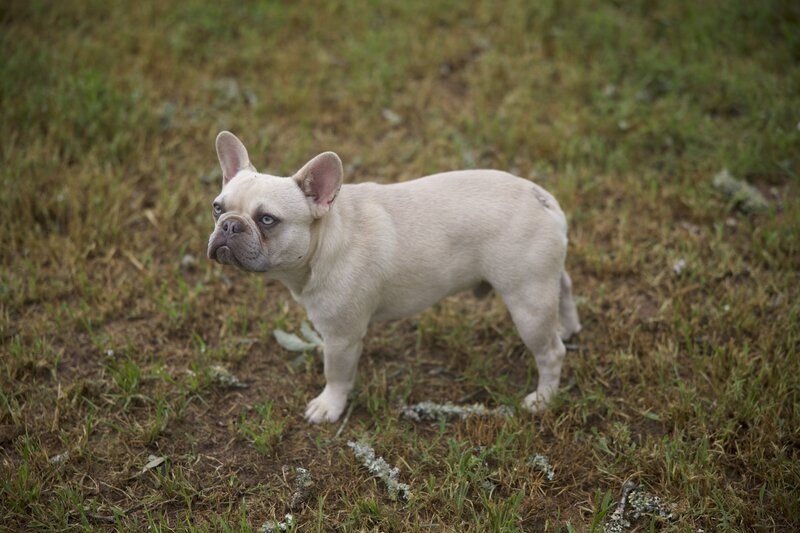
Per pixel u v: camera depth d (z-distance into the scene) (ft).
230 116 7.72
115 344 6.41
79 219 6.92
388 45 8.28
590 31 8.34
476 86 8.02
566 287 6.35
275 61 8.16
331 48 8.40
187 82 7.93
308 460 5.97
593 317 6.61
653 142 7.54
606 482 5.88
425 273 5.90
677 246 6.91
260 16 8.50
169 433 6.06
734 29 8.28
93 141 7.45
